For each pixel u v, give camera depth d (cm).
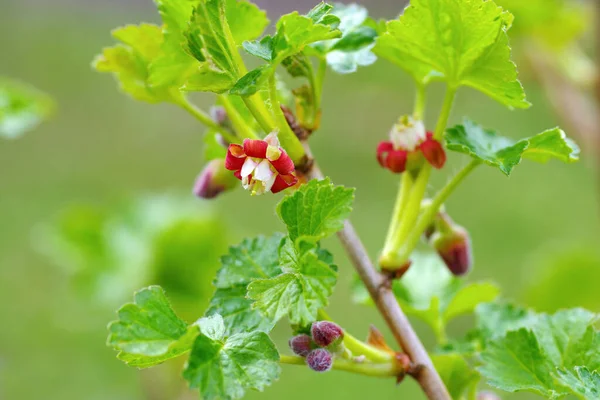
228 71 33
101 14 158
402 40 35
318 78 35
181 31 34
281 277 32
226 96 35
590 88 62
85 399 76
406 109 129
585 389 33
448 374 35
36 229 102
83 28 152
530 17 63
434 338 83
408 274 40
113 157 123
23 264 96
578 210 111
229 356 32
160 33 36
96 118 132
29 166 120
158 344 32
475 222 109
